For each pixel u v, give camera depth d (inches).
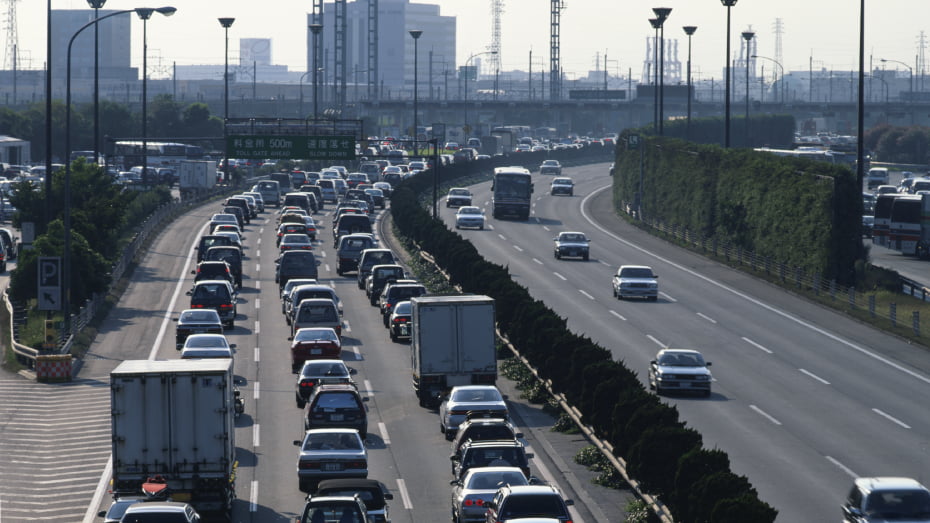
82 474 5580.7
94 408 7003.0
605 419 5644.7
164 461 4520.2
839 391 7362.2
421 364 6879.9
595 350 6466.5
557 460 5767.7
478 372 6904.5
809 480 5241.1
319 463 5009.8
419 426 6535.4
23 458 5871.1
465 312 6909.5
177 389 4525.1
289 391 7426.2
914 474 5369.1
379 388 7534.5
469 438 5191.9
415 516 4820.4
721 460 4269.2
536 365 7332.7
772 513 3722.9
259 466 5674.2
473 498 4313.5
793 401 7052.2
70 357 7795.3
